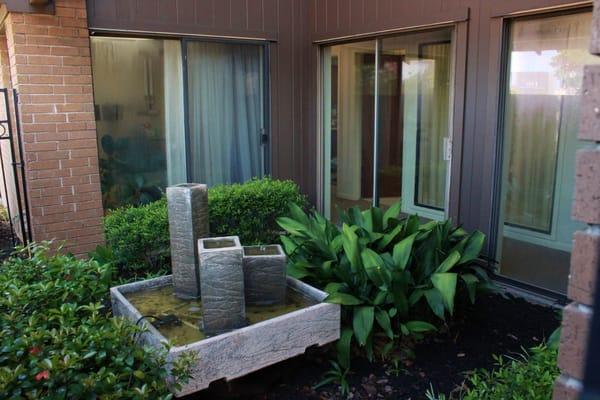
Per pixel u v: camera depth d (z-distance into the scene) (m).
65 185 4.81
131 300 3.14
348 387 2.83
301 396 2.79
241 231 4.71
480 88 4.27
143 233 4.18
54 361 1.72
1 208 6.79
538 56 4.01
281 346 2.68
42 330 1.96
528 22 4.01
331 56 5.97
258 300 3.02
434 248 3.43
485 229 4.34
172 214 3.09
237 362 2.51
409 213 5.29
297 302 3.09
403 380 2.91
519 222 4.31
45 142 4.66
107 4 4.86
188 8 5.29
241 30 5.63
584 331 1.20
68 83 4.71
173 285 3.21
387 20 5.03
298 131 6.23
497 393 2.19
